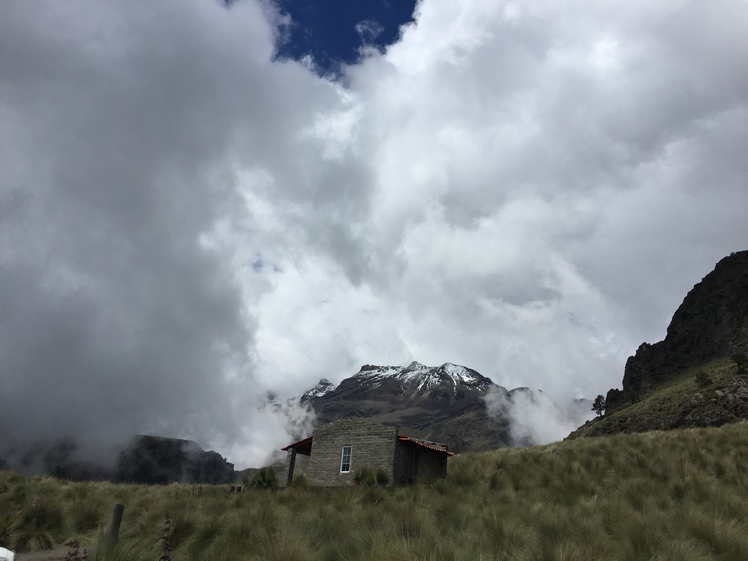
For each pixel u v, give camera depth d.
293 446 38.50
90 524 16.17
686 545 10.08
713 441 28.86
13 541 14.02
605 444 33.12
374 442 33.84
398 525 12.24
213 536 13.15
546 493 18.22
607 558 10.27
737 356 103.00
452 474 25.83
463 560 9.50
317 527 12.99
